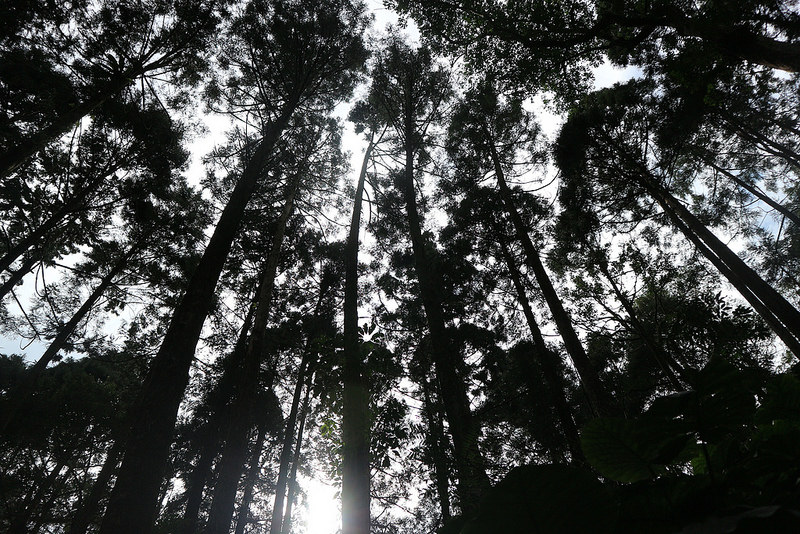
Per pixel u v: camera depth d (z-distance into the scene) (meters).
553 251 13.67
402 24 10.58
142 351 15.14
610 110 12.16
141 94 13.14
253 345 10.16
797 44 5.81
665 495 0.46
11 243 12.80
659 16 7.47
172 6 12.50
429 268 10.93
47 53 10.91
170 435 5.13
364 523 4.66
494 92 11.84
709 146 14.52
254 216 16.14
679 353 7.48
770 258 15.00
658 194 12.43
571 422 9.48
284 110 13.23
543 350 11.57
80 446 14.62
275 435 18.48
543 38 9.11
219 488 7.96
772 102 12.57
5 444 13.30
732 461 0.56
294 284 18.27
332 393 4.88
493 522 0.43
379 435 4.80
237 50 14.48
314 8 14.16
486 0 9.27
